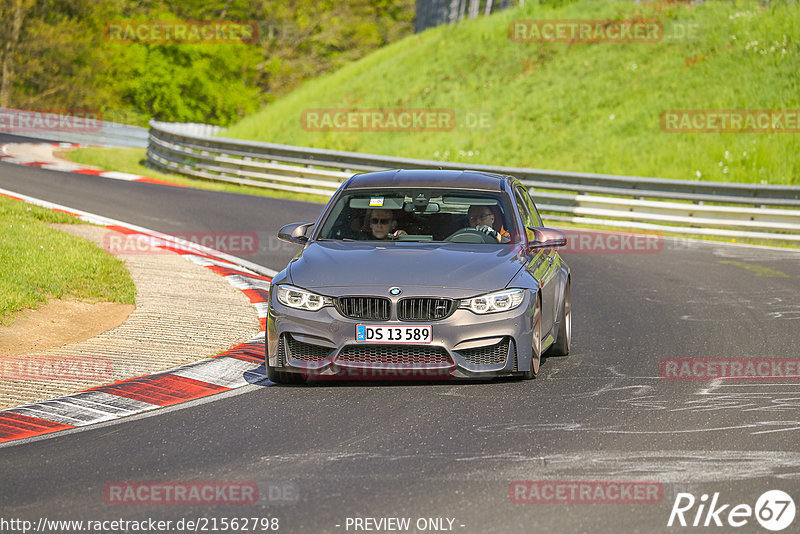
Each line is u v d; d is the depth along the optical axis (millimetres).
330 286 23156
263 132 115562
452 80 114938
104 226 51125
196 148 83438
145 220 55188
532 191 68250
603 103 99125
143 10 185750
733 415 20938
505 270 23844
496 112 104375
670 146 87750
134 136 126125
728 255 51750
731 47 101188
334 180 74500
